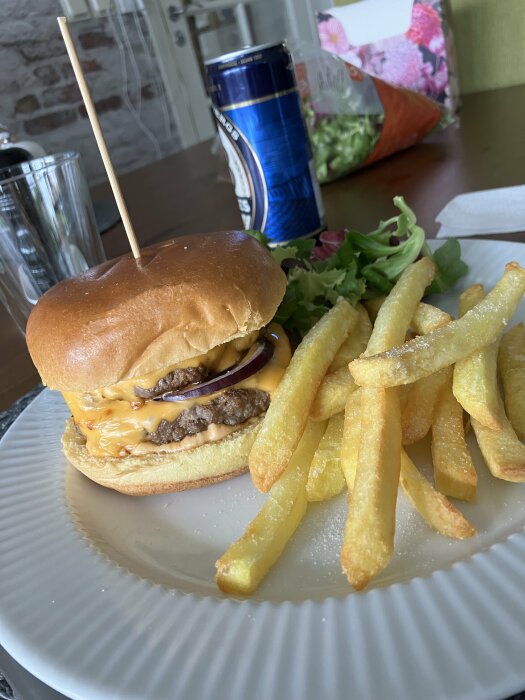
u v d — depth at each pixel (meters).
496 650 0.13
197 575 0.20
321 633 0.15
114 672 0.14
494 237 0.34
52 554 0.20
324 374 0.22
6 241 0.35
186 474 0.22
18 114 0.87
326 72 0.50
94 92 0.94
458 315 0.29
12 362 0.37
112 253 0.47
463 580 0.15
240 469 0.23
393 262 0.30
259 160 0.37
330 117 0.50
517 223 0.34
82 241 0.38
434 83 0.57
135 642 0.15
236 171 0.38
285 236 0.38
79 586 0.18
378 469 0.17
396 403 0.19
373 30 0.58
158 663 0.15
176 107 1.07
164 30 1.02
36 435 0.28
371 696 0.13
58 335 0.21
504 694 0.12
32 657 0.15
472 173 0.44
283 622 0.16
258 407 0.23
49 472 0.25
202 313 0.21
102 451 0.23
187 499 0.23
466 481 0.19
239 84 0.35
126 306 0.21
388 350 0.20
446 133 0.57
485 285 0.30
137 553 0.21
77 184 0.38
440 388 0.22
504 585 0.15
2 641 0.16
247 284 0.22
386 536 0.16
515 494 0.19
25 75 0.86
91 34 0.92
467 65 0.70
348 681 0.13
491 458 0.18
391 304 0.24
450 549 0.18
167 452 0.22
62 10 0.88
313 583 0.18
